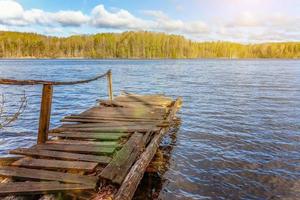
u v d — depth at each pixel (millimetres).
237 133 12898
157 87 33281
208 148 10750
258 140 11797
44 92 6926
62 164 5641
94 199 4488
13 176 5039
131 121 9797
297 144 11258
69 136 7727
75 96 25344
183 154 10047
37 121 14977
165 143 11336
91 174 5371
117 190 4801
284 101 22594
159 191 7285
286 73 58281
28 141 11672
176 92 28531
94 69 66812
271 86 34125
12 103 20312
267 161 9422
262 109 19062
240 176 8266
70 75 47844
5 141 11609
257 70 68812
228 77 48250
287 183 7844
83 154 6309
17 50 166500
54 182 4871
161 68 75438
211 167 8906
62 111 18078
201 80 42688
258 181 7949
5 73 50125
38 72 54312
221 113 17625
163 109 12125
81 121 9742
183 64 101438
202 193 7266
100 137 7648
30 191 4551
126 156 6180
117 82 39438
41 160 5852
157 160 9297
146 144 7566
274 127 14008
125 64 97750
